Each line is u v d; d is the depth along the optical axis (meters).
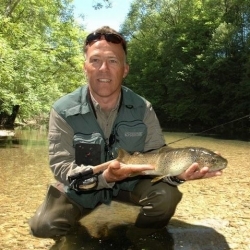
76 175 0.97
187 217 1.35
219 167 1.00
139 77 13.69
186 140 6.25
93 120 1.10
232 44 9.68
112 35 1.06
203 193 1.78
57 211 1.08
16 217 1.35
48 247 1.05
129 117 1.13
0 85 4.80
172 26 12.88
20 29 5.05
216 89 9.89
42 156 3.30
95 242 1.08
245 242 1.10
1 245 1.06
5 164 2.75
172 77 11.07
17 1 5.56
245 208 1.49
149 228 1.19
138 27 15.12
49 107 5.37
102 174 0.98
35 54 4.91
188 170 0.98
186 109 11.20
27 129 8.18
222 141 6.00
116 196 1.23
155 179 1.02
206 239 1.12
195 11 11.95
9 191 1.80
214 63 9.46
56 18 6.64
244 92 9.16
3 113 7.89
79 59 6.38
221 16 10.95
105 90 1.06
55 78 6.58
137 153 1.04
